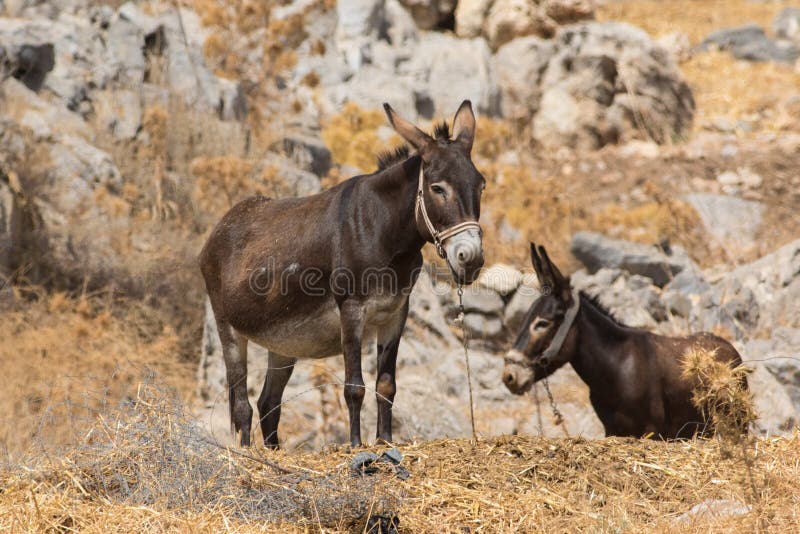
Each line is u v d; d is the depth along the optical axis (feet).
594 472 57.98
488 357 113.50
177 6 198.49
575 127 209.97
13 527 49.88
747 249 161.48
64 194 142.82
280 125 174.70
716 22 280.10
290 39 193.77
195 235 143.02
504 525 52.03
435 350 118.21
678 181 187.83
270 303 68.39
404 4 232.12
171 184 150.41
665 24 277.44
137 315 130.00
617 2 296.30
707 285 134.51
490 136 172.76
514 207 150.61
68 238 137.49
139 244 139.95
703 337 84.99
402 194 63.57
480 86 207.72
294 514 52.31
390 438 66.28
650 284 133.80
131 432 58.65
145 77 173.88
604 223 157.48
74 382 103.71
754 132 213.66
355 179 67.67
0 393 103.55
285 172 153.07
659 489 56.24
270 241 69.56
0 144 142.92
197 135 159.12
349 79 201.16
